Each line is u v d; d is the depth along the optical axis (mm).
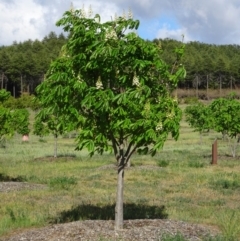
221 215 10859
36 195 14266
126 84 8109
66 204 12734
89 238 7996
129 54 7824
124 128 7816
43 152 32594
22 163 24641
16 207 12203
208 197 14336
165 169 21141
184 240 7668
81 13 8141
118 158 8672
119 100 7500
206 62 112500
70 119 8055
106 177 18703
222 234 8727
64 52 8297
